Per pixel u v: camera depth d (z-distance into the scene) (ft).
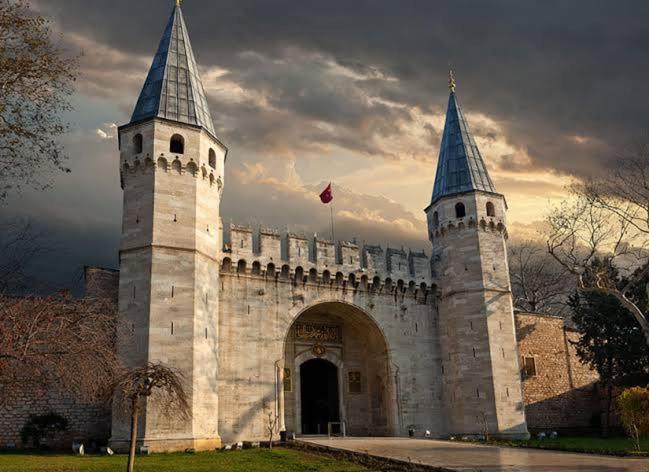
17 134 72.13
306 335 144.56
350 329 150.82
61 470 74.23
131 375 72.23
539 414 156.56
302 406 156.97
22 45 72.38
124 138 119.14
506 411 135.74
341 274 138.31
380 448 100.58
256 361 122.93
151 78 126.82
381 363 143.95
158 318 106.22
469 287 144.46
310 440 117.19
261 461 85.97
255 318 125.39
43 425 106.22
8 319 68.85
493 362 138.00
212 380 111.55
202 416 106.52
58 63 75.15
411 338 144.66
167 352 105.09
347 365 148.05
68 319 73.87
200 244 115.14
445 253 150.71
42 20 73.51
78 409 109.09
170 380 73.97
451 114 166.09
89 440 107.76
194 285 111.04
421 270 149.38
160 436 99.66
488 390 136.15
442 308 149.07
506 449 100.22
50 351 71.20
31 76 72.79
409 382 141.28
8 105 71.77
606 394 163.84
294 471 77.61
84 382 72.84
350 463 84.64
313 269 135.03
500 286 145.59
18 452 98.27
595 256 156.25
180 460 85.81
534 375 159.33
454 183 154.30
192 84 127.54
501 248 149.28
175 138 119.24
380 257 145.48
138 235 111.55
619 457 88.22
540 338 163.63
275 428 120.67
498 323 142.31
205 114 127.85
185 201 115.55
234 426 116.57
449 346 144.87
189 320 108.47
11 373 70.90
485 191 151.43
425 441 117.29
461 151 158.20
